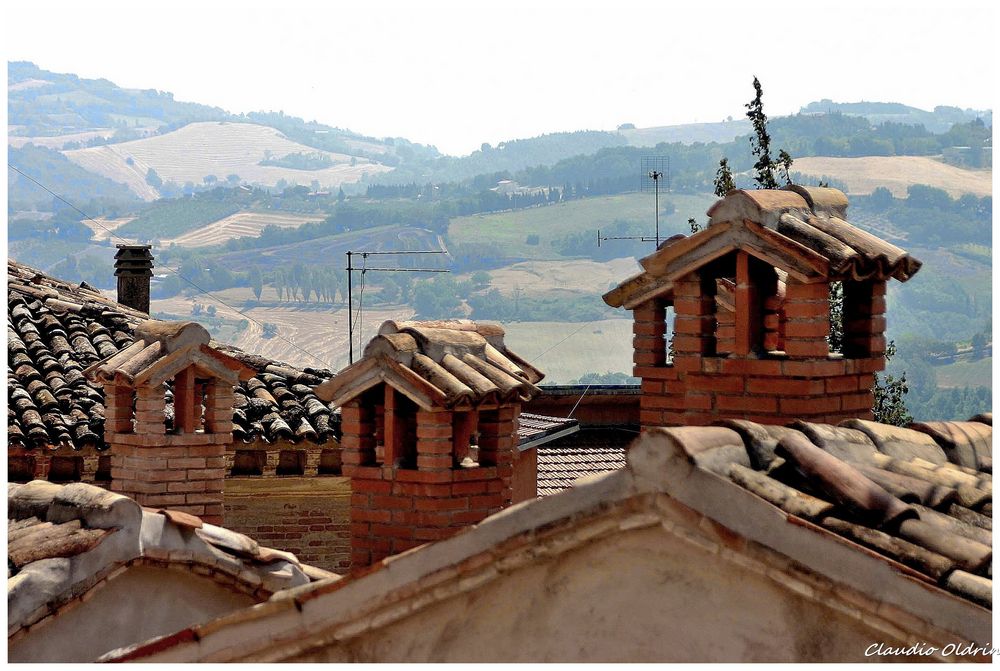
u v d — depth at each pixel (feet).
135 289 101.30
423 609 22.89
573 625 21.84
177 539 33.24
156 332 45.96
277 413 62.95
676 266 36.68
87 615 31.78
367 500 37.88
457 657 22.61
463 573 22.39
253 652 23.97
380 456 38.81
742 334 36.09
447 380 36.99
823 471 22.09
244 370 46.26
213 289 588.09
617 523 21.25
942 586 20.34
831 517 21.45
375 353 37.47
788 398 35.24
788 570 20.34
